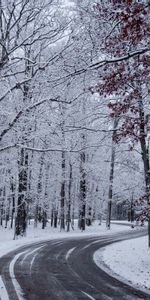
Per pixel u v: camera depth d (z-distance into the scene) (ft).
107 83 26.07
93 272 42.75
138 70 26.89
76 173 120.88
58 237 89.97
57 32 24.25
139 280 40.06
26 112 26.68
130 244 76.43
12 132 28.14
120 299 30.09
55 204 135.85
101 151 116.98
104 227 150.41
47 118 27.81
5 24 24.44
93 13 23.84
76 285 34.65
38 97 26.81
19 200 86.22
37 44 27.63
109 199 129.08
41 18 25.54
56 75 24.67
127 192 151.43
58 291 31.55
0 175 83.71
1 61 23.95
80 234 105.09
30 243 71.46
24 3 23.85
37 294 29.91
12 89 25.08
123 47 24.30
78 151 28.53
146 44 22.95
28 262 46.73
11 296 28.66
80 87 26.45
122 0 20.74
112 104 29.58
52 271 41.27
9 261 46.83
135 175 99.35
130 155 80.38
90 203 148.56
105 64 22.56
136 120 31.50
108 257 56.70
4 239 85.92
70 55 23.94
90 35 23.65
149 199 40.14
